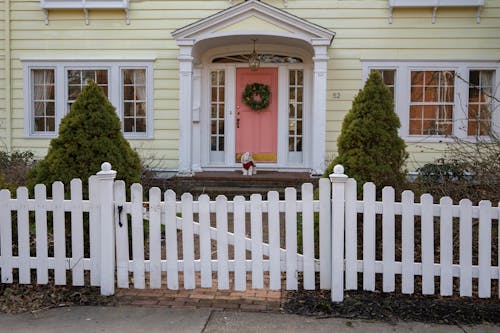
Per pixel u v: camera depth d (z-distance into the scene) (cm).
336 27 1112
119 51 1141
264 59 1168
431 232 450
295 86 1170
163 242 657
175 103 1138
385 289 459
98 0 1118
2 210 479
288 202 464
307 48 1110
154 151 1141
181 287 499
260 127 1180
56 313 440
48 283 494
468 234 445
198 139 1153
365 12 1105
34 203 477
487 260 446
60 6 1120
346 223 459
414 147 1102
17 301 462
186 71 1073
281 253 469
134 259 479
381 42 1105
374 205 455
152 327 412
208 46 1127
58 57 1145
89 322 421
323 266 466
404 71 1105
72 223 476
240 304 458
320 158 1056
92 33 1141
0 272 490
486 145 643
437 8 1090
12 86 1155
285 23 1034
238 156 1184
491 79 1105
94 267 479
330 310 440
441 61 1098
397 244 552
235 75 1175
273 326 413
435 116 1112
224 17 1038
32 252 518
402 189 537
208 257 472
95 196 474
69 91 1159
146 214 480
